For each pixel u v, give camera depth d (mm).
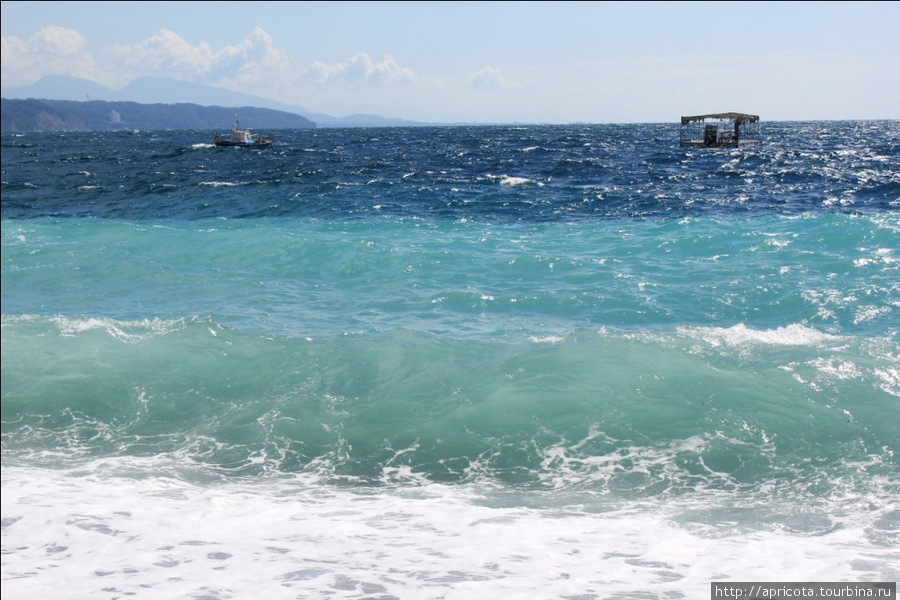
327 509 7141
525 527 6641
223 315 13578
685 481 7629
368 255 17438
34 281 16531
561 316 13055
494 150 65938
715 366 10055
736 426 8602
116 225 22266
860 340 10805
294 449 8641
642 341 10859
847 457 7922
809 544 6156
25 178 43531
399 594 5301
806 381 9539
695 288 14172
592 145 73812
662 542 6270
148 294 15320
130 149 81875
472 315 13211
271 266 16984
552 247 18125
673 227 20078
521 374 10023
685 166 43406
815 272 14578
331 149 73250
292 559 5961
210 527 6656
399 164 48219
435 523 6762
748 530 6504
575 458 8195
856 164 41719
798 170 38000
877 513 6754
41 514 6879
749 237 17469
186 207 28141
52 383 10312
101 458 8508
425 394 9688
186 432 9164
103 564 5855
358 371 10531
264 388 10234
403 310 13562
